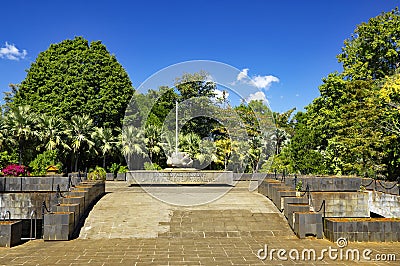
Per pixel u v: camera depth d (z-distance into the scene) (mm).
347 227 8375
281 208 10750
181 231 9242
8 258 6996
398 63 21109
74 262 6734
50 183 13984
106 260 6871
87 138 23625
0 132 20125
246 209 10922
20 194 13477
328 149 20203
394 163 17906
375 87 18156
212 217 10195
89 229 9312
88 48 28281
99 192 13039
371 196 15211
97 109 26266
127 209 10922
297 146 19688
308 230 8820
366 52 21562
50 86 26109
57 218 8633
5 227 7938
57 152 22125
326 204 13422
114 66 27953
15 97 27406
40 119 21891
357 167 17250
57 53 27656
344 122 17766
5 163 19328
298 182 13797
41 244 8203
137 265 6531
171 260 6875
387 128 17109
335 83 21203
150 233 9094
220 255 7262
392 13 21281
